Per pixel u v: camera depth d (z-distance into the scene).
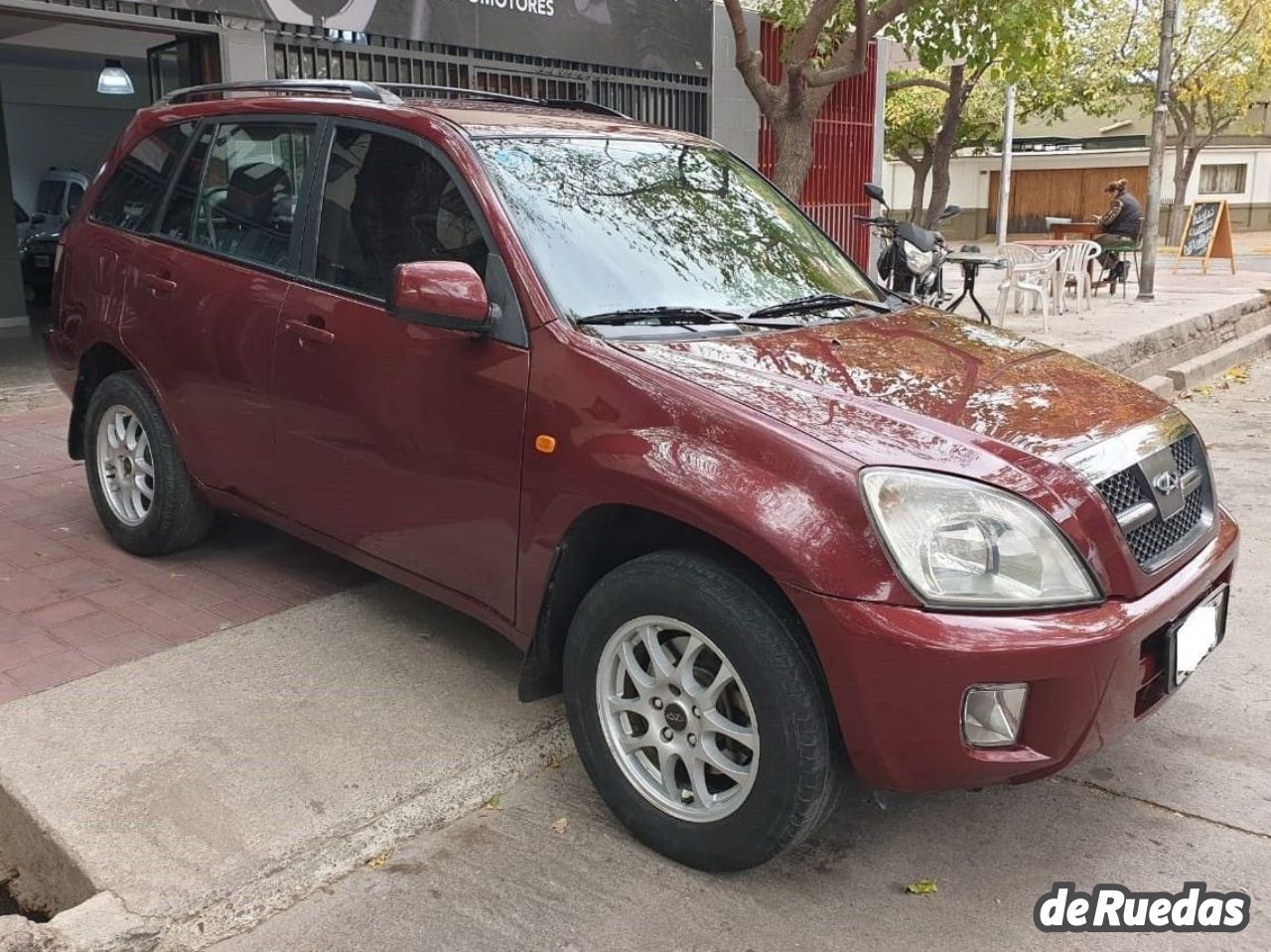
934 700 2.54
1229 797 3.38
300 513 4.04
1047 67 9.37
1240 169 36.94
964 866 3.04
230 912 2.76
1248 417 9.05
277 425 4.00
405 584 3.74
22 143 17.23
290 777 3.24
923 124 26.03
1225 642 4.52
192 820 3.03
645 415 2.92
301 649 4.05
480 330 3.22
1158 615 2.77
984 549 2.61
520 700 3.34
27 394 8.12
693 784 2.92
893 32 9.55
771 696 2.67
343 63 8.30
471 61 9.11
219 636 4.12
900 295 4.39
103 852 2.88
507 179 3.52
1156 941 2.74
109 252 4.75
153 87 8.70
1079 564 2.68
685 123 11.47
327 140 3.99
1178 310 12.55
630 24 10.47
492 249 3.35
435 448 3.43
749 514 2.66
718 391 2.87
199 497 4.66
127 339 4.60
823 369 3.13
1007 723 2.60
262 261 4.11
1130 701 2.76
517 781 3.40
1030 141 38.12
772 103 8.06
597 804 3.30
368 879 2.96
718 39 11.54
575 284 3.33
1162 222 36.44
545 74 9.80
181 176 4.58
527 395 3.16
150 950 2.62
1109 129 39.38
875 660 2.54
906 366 3.27
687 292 3.56
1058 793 3.40
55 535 5.17
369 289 3.71
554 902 2.86
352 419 3.70
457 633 4.21
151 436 4.59
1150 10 25.30
